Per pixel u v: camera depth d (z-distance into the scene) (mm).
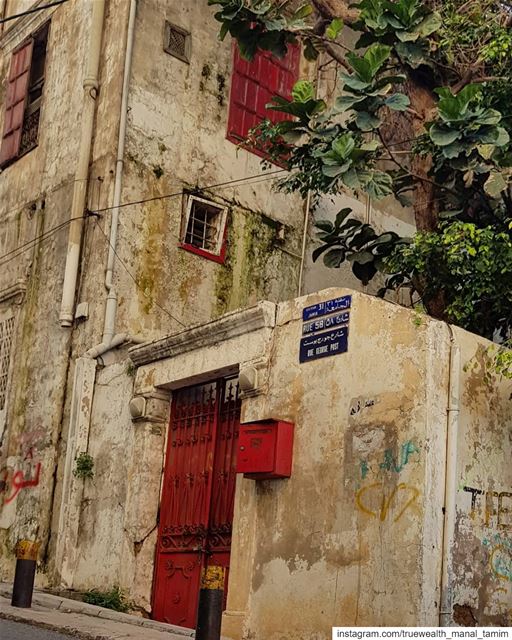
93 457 13281
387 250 12281
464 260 11000
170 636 9805
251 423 10672
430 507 9109
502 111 11961
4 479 14961
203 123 15508
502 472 9789
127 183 14531
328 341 10422
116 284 14156
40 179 16094
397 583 9094
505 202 12375
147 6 15250
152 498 12203
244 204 15789
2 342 16047
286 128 11594
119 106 14727
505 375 9539
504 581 9539
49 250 15422
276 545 10344
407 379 9562
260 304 11078
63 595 12734
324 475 10047
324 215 16812
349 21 13422
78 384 13648
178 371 12109
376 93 10922
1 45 18047
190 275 14938
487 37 12711
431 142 11758
